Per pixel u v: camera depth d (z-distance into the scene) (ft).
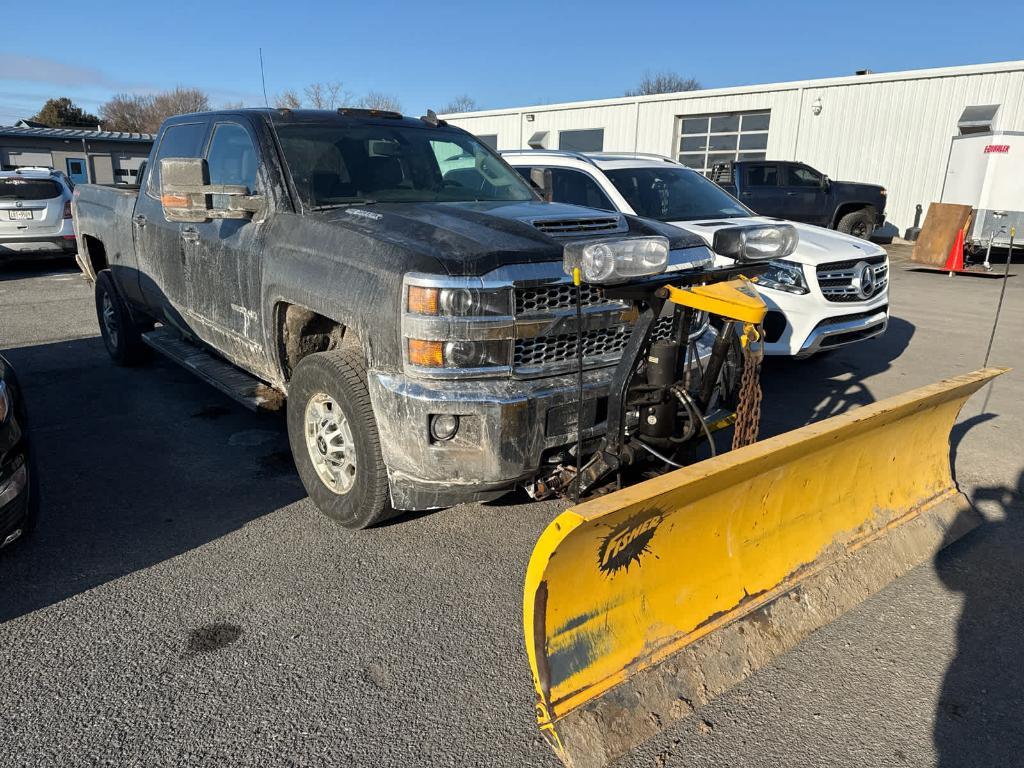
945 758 7.95
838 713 8.57
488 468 10.22
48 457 15.56
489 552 12.00
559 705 7.49
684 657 8.54
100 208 21.09
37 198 40.65
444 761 7.78
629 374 10.14
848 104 68.74
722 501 8.81
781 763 7.86
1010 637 10.00
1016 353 26.20
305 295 11.94
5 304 32.81
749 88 73.77
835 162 70.49
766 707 8.64
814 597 10.08
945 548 12.18
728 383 12.89
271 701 8.60
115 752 7.80
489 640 9.78
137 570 11.32
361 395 11.21
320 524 12.81
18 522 10.76
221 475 14.76
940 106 63.93
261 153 13.75
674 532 8.47
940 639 9.92
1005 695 8.92
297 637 9.77
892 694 8.89
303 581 11.08
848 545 10.87
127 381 21.01
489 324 10.00
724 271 10.57
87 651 9.43
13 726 8.15
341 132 14.55
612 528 7.55
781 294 20.16
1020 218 49.32
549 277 10.37
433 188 14.69
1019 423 18.43
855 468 10.80
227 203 14.10
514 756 7.88
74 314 30.63
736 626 9.14
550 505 13.66
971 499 14.11
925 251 49.39
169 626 9.97
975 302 36.81
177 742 7.96
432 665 9.28
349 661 9.32
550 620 7.47
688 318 10.36
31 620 10.05
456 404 9.96
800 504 10.12
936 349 26.68
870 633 10.01
